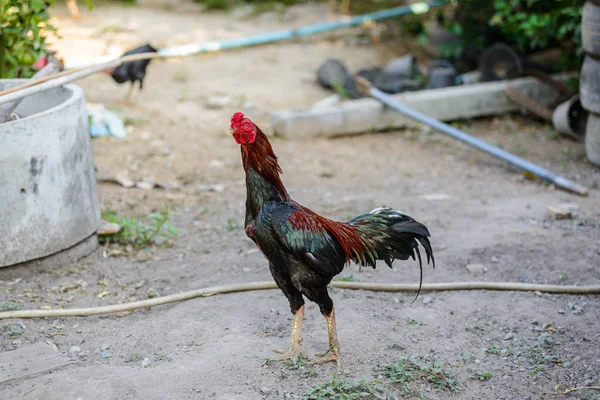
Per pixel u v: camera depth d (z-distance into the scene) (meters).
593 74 8.42
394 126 10.09
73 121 5.79
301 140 9.61
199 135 9.50
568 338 5.02
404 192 7.99
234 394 4.24
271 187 4.28
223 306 5.40
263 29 14.48
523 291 5.71
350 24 13.12
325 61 11.57
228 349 4.75
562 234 6.80
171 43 13.20
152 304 5.35
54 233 5.78
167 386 4.31
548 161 9.06
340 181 8.30
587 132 8.87
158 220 6.59
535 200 7.75
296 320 4.59
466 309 5.43
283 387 4.33
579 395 4.35
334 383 4.27
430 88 11.09
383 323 5.18
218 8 16.23
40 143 5.50
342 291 5.67
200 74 11.85
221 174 8.39
